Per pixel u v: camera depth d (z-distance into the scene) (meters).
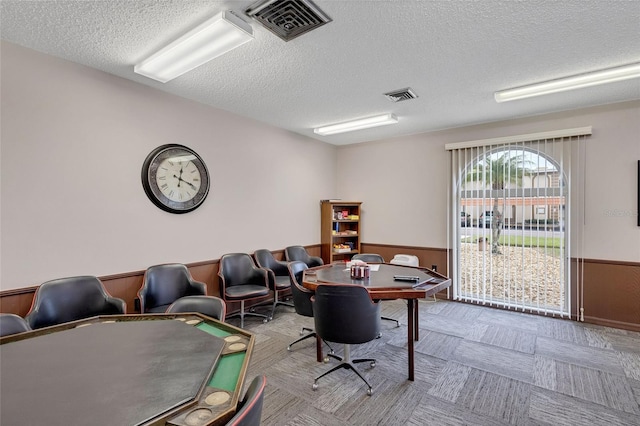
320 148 5.70
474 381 2.51
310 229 5.47
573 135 3.82
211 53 2.43
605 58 2.64
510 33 2.27
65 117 2.69
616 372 2.63
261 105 3.83
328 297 2.37
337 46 2.45
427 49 2.50
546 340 3.28
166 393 1.03
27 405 0.96
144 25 2.19
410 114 4.15
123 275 3.05
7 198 2.40
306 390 2.41
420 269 3.37
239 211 4.23
